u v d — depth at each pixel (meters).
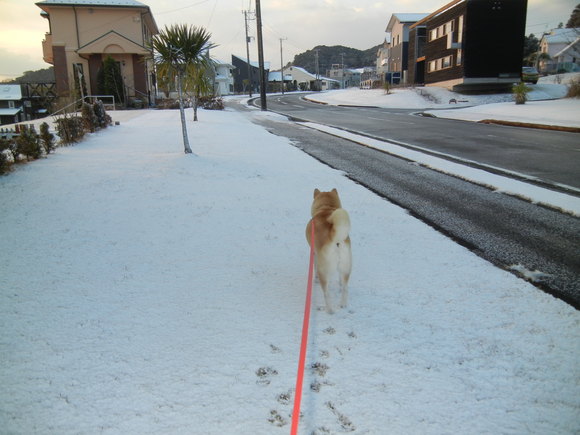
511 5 37.28
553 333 3.26
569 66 61.09
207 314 3.51
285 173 9.25
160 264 4.50
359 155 12.38
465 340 3.16
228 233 5.47
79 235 5.25
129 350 3.00
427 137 16.53
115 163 9.27
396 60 64.19
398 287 4.05
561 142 14.31
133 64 33.97
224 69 86.81
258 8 33.34
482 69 38.44
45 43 37.47
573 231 5.84
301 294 3.90
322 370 2.80
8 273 4.19
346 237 3.53
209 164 9.52
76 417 2.37
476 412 2.44
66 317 3.42
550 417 2.40
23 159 9.42
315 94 67.12
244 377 2.72
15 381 2.66
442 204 7.23
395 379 2.71
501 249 5.20
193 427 2.30
